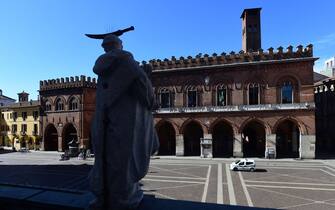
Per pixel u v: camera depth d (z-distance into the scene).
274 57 52.62
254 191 26.66
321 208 20.97
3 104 103.25
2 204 6.19
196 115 56.03
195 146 60.25
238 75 54.44
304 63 51.28
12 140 86.31
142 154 5.55
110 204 5.23
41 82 74.62
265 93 52.94
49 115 73.62
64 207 5.57
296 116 51.09
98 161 5.35
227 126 58.16
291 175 34.94
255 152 57.34
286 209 20.77
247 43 63.22
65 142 72.12
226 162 47.56
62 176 35.16
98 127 5.40
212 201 23.27
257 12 63.25
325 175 34.75
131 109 5.40
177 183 30.67
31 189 6.70
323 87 69.62
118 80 5.38
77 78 69.75
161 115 57.97
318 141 72.06
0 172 38.88
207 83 56.03
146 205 5.48
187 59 57.22
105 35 5.79
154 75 59.09
